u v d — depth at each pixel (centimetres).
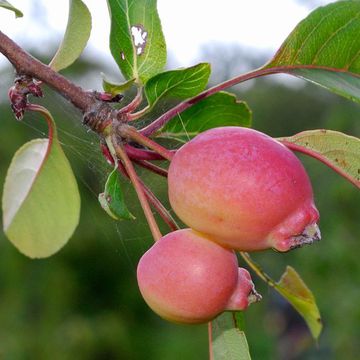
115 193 24
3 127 98
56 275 94
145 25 26
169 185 22
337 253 81
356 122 91
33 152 24
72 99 25
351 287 79
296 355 90
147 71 26
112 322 95
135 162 25
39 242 23
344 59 24
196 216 22
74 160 72
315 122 158
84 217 94
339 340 76
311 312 29
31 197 23
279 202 21
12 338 89
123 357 94
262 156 21
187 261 22
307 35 24
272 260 90
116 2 26
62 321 93
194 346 98
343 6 23
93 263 96
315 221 21
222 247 22
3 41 25
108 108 25
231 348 26
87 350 91
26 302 93
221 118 28
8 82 82
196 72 25
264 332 97
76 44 26
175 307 22
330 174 90
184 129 28
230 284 22
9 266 92
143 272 23
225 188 21
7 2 26
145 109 25
